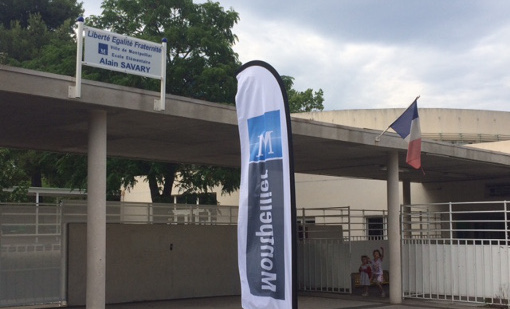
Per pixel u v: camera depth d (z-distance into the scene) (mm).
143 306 16859
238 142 15984
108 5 24797
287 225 7504
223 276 20016
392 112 36781
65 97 10883
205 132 14500
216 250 19938
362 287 21234
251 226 7973
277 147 7703
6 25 47969
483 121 36406
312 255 20922
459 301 17531
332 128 15375
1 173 26359
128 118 12789
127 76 22609
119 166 23984
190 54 24422
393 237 17906
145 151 17688
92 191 12141
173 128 13945
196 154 18297
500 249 16906
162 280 18484
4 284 15133
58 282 16250
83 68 23062
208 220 19938
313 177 30484
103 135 12203
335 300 18406
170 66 23734
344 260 20031
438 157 18578
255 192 7977
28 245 15680
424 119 36438
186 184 26000
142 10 24312
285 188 7551
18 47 41719
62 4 48562
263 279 7746
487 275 17125
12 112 12078
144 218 18344
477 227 25859
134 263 17891
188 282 19094
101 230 12227
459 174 23781
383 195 28016
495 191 25203
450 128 36250
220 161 20016
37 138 15344
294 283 7348
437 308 16719
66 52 24234
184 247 19109
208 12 24875
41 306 15820
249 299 7914
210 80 23438
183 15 24547
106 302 17172
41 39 42688
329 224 22516
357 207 28875
